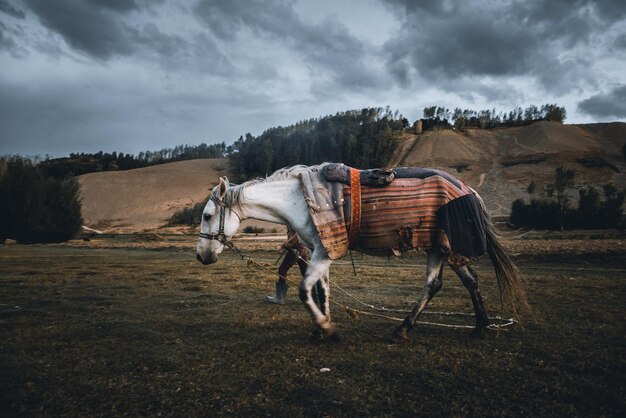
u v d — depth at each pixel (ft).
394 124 378.32
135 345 13.39
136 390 9.75
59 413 8.59
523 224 111.65
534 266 40.06
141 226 211.00
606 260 42.29
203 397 9.32
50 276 33.24
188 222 208.23
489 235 14.42
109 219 232.94
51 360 11.93
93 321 16.83
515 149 305.12
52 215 116.16
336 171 13.75
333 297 22.98
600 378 10.32
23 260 51.83
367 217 13.20
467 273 14.23
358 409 8.68
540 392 9.51
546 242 63.10
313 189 13.50
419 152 312.09
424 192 13.25
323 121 366.43
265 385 9.98
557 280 29.04
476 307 14.21
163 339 14.08
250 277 32.17
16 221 112.37
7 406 8.93
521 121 429.79
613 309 18.88
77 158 457.68
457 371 10.88
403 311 18.98
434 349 12.81
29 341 13.85
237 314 18.22
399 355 12.26
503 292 14.44
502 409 8.67
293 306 20.18
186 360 11.86
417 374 10.69
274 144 334.24
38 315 17.99
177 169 337.52
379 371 10.91
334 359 11.91
